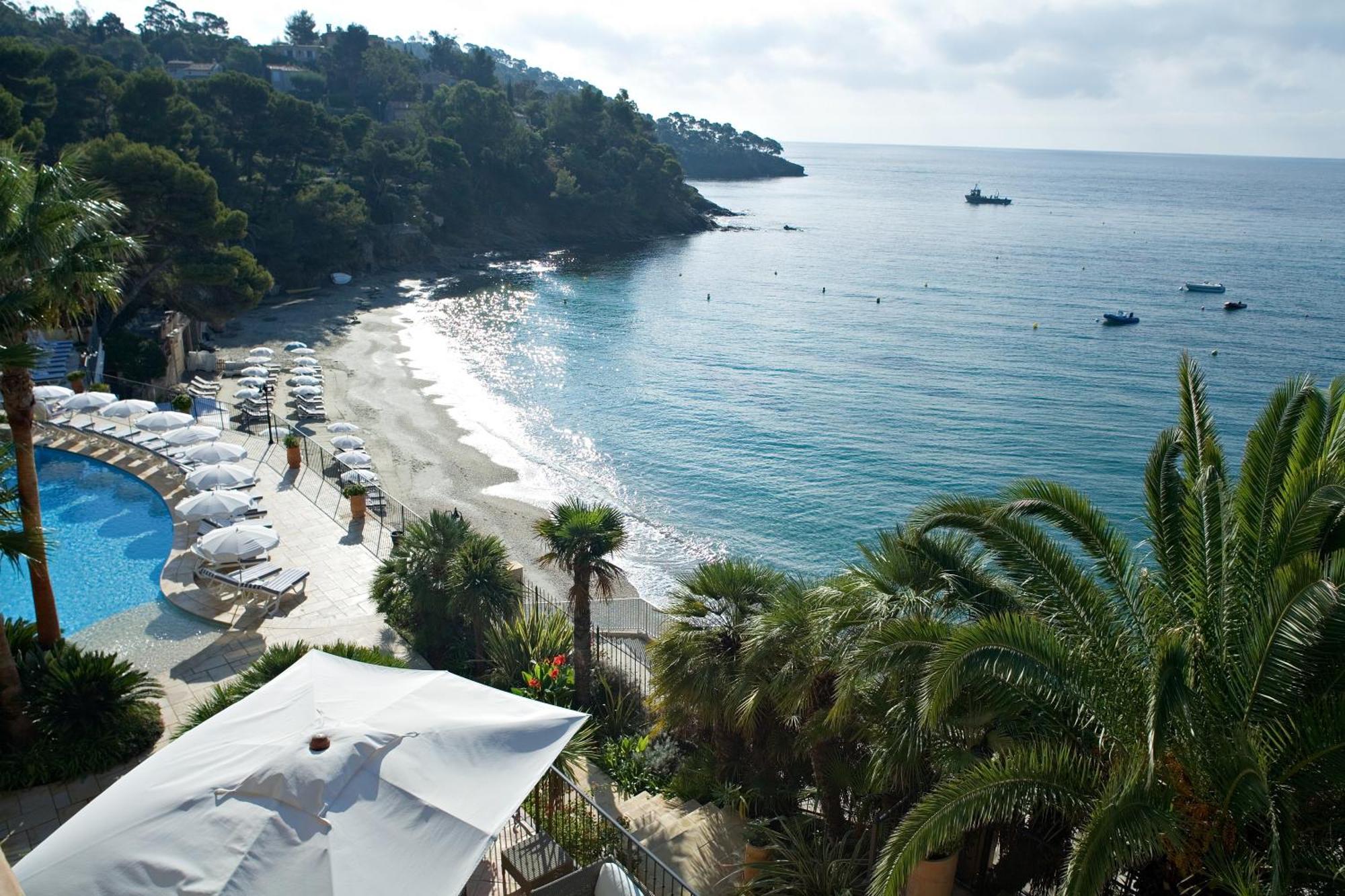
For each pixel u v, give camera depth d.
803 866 10.96
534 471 43.12
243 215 50.28
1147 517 10.98
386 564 20.72
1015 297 97.31
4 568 22.58
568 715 10.11
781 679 11.50
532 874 9.55
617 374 63.12
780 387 61.31
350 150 99.94
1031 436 51.88
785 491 43.22
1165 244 146.88
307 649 15.33
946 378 64.25
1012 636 8.71
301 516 27.31
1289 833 7.57
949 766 9.55
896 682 9.93
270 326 67.62
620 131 147.38
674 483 43.59
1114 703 8.97
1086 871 7.18
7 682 13.98
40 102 56.22
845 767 11.73
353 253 88.44
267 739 8.94
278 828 7.82
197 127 73.06
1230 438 52.09
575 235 131.62
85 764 14.04
